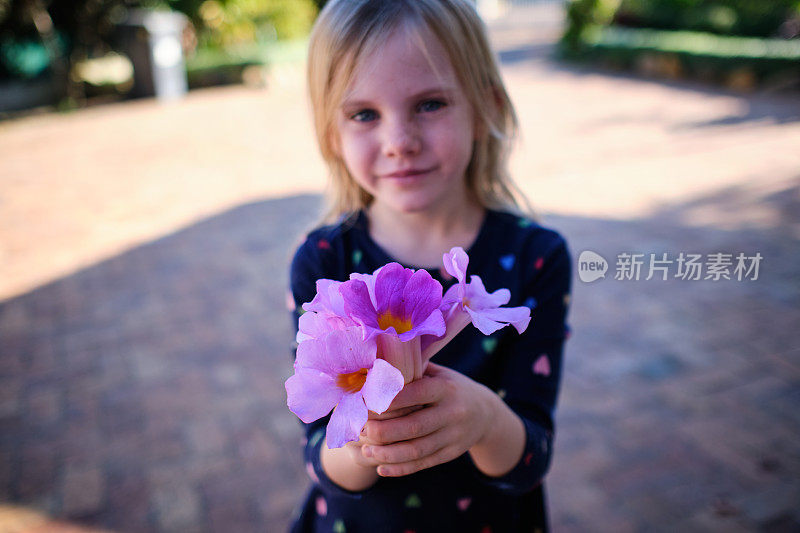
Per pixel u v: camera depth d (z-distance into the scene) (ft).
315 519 4.70
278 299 15.88
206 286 16.79
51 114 43.80
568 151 26.50
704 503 9.04
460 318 2.67
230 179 26.55
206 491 9.78
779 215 18.25
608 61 47.62
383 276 2.54
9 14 43.42
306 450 4.17
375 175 4.09
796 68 34.76
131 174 28.04
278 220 21.54
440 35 3.87
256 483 9.91
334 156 4.70
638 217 19.03
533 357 4.19
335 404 2.33
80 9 45.01
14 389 12.56
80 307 15.93
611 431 10.57
